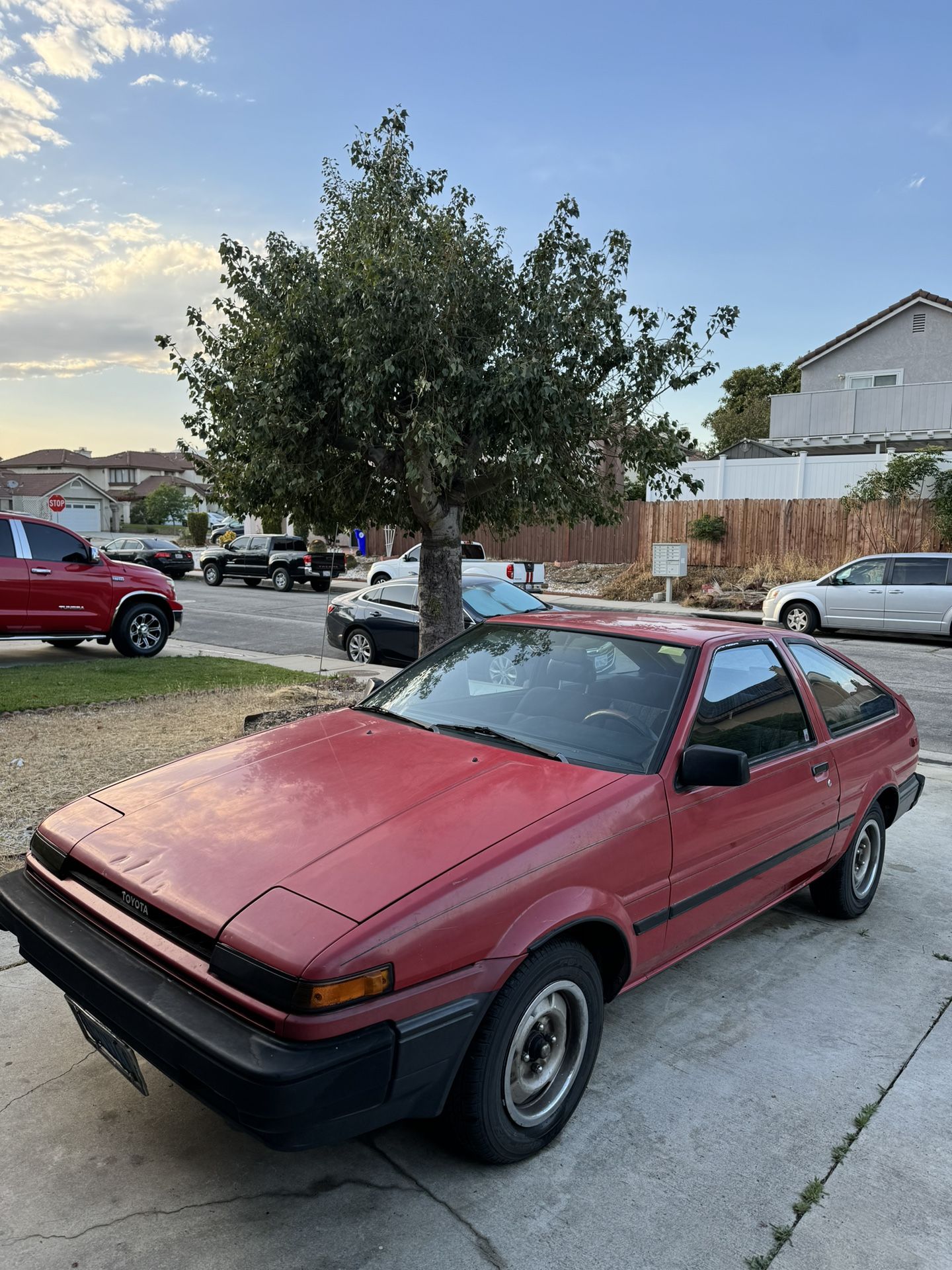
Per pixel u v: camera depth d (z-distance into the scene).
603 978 3.00
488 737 3.39
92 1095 2.88
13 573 10.47
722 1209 2.48
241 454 6.99
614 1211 2.46
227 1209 2.40
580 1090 2.79
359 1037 2.14
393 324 6.13
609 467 7.67
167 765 3.40
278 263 6.80
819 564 21.81
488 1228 2.37
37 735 7.25
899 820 6.24
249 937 2.23
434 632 7.40
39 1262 2.20
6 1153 2.59
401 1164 2.61
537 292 6.67
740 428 46.84
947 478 20.12
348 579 29.28
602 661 3.63
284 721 7.54
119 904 2.59
